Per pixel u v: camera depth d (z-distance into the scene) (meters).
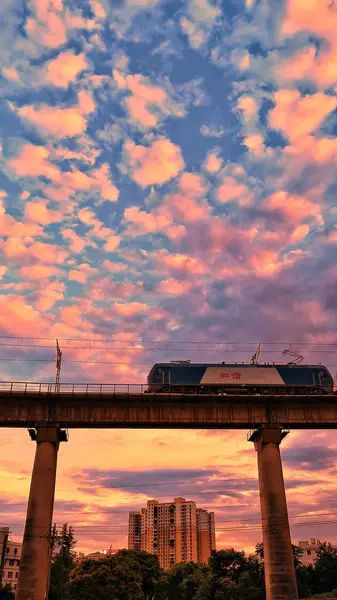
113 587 86.88
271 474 53.19
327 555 91.44
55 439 53.69
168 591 101.50
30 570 46.75
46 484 51.12
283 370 59.38
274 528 50.50
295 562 91.06
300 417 56.19
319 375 59.28
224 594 87.25
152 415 55.53
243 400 56.34
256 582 90.00
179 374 58.34
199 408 56.22
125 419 55.19
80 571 90.25
